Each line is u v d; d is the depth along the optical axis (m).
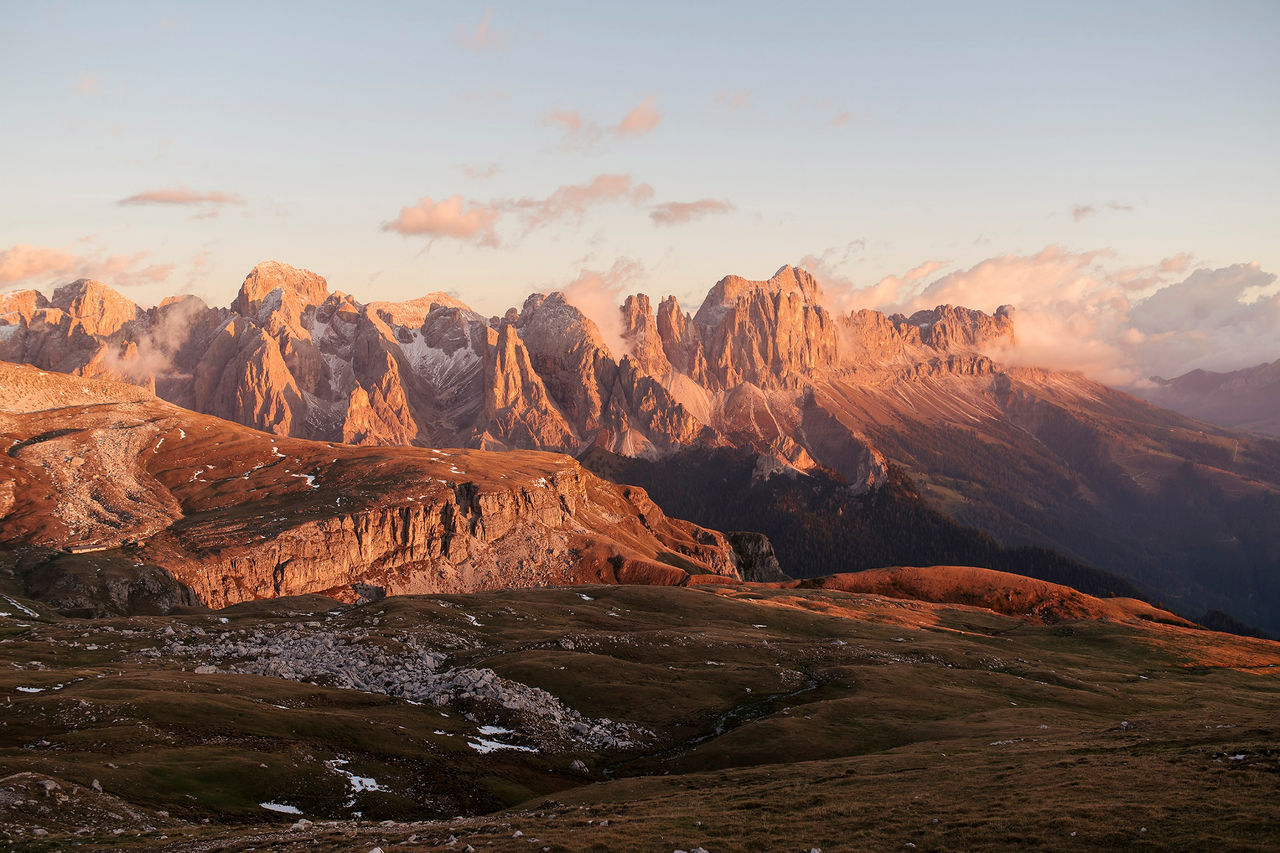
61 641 157.12
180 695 109.81
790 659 173.25
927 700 141.00
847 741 115.31
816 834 57.91
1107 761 76.31
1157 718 122.62
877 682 150.38
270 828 72.25
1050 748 90.00
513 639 173.75
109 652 150.88
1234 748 74.00
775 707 137.00
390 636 163.88
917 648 189.25
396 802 91.69
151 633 165.50
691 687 146.38
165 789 82.44
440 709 127.69
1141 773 68.56
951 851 52.69
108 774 82.00
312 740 103.44
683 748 123.06
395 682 139.75
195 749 93.75
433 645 164.62
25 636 163.62
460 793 97.31
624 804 74.88
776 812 66.12
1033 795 64.31
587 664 153.25
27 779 73.62
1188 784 63.38
